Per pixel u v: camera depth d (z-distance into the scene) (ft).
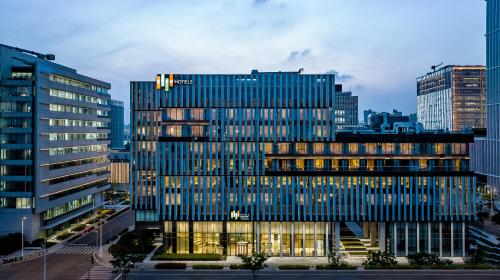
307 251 314.96
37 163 340.59
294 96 319.06
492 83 604.08
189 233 317.83
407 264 287.28
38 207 342.44
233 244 317.01
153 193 396.16
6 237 320.29
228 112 319.06
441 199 307.58
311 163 317.01
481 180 644.69
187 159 314.96
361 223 407.44
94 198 469.98
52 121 367.04
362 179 309.83
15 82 339.98
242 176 313.94
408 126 357.00
